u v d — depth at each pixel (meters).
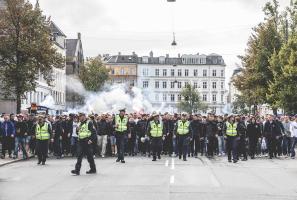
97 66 93.06
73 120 29.56
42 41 45.41
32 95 75.06
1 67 45.66
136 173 19.52
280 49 44.75
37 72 45.59
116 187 15.32
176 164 23.78
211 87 157.12
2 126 27.38
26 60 45.41
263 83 47.81
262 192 14.44
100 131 29.27
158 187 15.30
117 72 155.00
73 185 15.92
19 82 44.53
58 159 27.53
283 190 14.92
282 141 30.09
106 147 29.97
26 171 20.59
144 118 30.95
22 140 27.61
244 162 25.53
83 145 19.28
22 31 45.41
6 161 25.25
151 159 27.20
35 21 45.59
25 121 27.69
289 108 42.53
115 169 21.16
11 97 47.72
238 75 53.00
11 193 14.28
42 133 23.88
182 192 14.22
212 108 156.75
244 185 16.03
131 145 30.45
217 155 30.84
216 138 29.83
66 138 29.61
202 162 25.08
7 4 45.28
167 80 156.25
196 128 29.61
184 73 156.88
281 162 25.66
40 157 24.06
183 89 121.44
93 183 16.39
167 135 30.58
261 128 28.94
